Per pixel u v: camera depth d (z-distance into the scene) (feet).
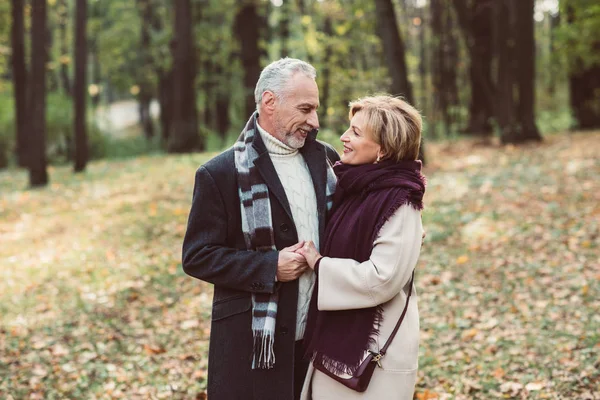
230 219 8.25
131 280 21.93
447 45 78.07
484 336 16.02
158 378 14.62
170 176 42.34
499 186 32.65
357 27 45.24
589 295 17.89
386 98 8.22
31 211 34.88
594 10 42.50
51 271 23.47
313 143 8.73
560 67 61.82
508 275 20.29
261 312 8.05
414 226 7.75
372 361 7.78
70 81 119.03
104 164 57.11
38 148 44.80
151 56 88.94
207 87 82.74
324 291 7.72
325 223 8.43
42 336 17.40
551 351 14.64
